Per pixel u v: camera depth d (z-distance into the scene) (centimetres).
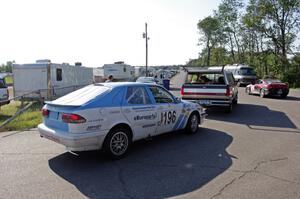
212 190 417
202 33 6794
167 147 651
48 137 559
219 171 495
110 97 565
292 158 566
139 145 668
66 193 411
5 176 475
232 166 520
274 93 1872
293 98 1894
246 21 4075
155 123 652
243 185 434
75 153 605
